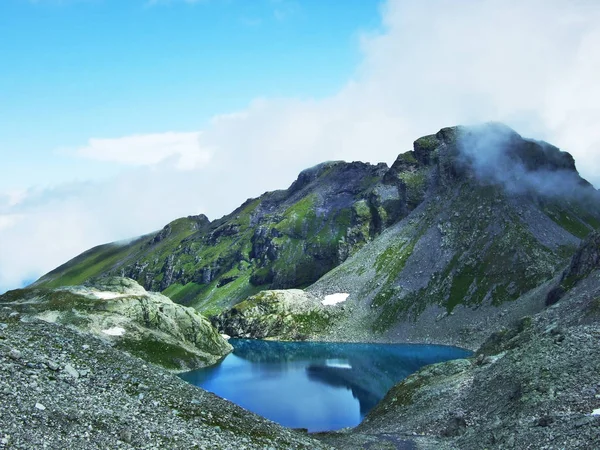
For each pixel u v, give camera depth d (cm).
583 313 9400
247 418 4450
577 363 6091
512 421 5359
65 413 2872
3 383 2898
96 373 3881
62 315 16325
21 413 2641
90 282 19988
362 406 12531
